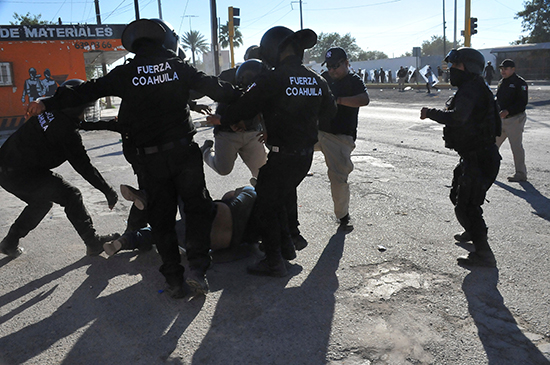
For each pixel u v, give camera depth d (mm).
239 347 2461
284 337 2543
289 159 3098
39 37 15102
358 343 2477
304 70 3096
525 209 4688
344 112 3965
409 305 2861
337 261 3541
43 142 3324
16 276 3418
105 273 3426
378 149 8359
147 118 2750
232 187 5949
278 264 3273
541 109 14180
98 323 2734
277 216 3258
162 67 2740
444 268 3365
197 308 2879
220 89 2875
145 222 3805
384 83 38562
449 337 2512
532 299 2881
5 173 3357
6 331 2676
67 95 2684
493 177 3334
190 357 2385
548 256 3516
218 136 4266
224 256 3652
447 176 6152
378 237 4012
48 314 2857
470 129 3189
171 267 2961
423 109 3299
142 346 2488
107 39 16016
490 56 34375
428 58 43906
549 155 7270
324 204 5051
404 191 5445
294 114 3031
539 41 50938
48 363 2367
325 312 2799
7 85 14922
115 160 8273
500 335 2521
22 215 3650
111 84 2746
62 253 3844
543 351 2377
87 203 5410
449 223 4309
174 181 2932
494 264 3332
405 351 2400
